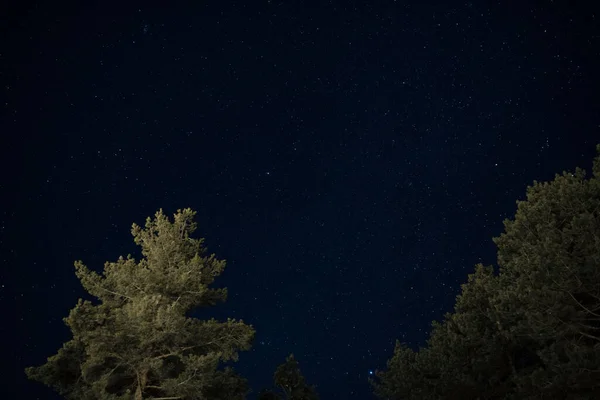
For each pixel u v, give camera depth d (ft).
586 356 42.32
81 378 49.42
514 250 57.67
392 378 67.51
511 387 58.70
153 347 50.70
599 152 52.13
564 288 44.21
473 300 65.57
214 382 49.98
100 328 47.42
